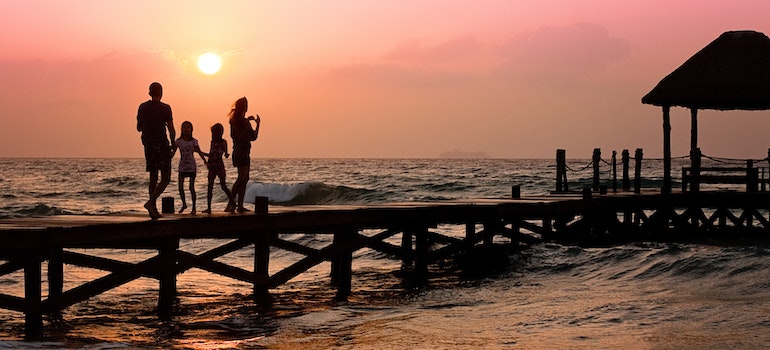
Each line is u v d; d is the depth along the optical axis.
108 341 10.91
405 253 17.23
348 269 15.59
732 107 26.69
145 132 12.11
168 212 14.11
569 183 59.81
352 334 11.13
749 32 25.72
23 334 11.45
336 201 49.53
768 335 9.77
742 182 25.09
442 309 13.09
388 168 131.12
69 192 59.00
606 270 16.42
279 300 14.79
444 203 19.17
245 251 22.83
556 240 22.27
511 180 71.94
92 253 21.77
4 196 54.78
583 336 10.31
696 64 25.41
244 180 14.23
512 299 13.77
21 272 17.58
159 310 12.66
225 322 12.38
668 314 11.35
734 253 16.09
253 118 14.40
